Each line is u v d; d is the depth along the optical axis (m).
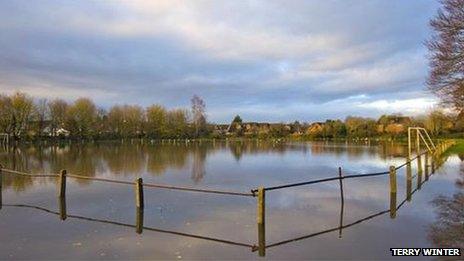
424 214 16.53
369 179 28.34
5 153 66.31
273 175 32.94
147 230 14.55
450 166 36.03
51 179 28.67
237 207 18.66
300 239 13.26
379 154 62.66
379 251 11.83
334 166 41.50
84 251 12.09
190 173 34.38
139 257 11.58
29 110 104.50
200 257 11.58
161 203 19.70
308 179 30.27
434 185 24.70
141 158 53.41
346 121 146.38
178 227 14.99
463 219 15.42
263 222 14.28
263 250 12.15
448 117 63.69
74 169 38.38
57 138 116.38
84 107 116.12
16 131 103.31
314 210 17.86
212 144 117.44
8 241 13.11
